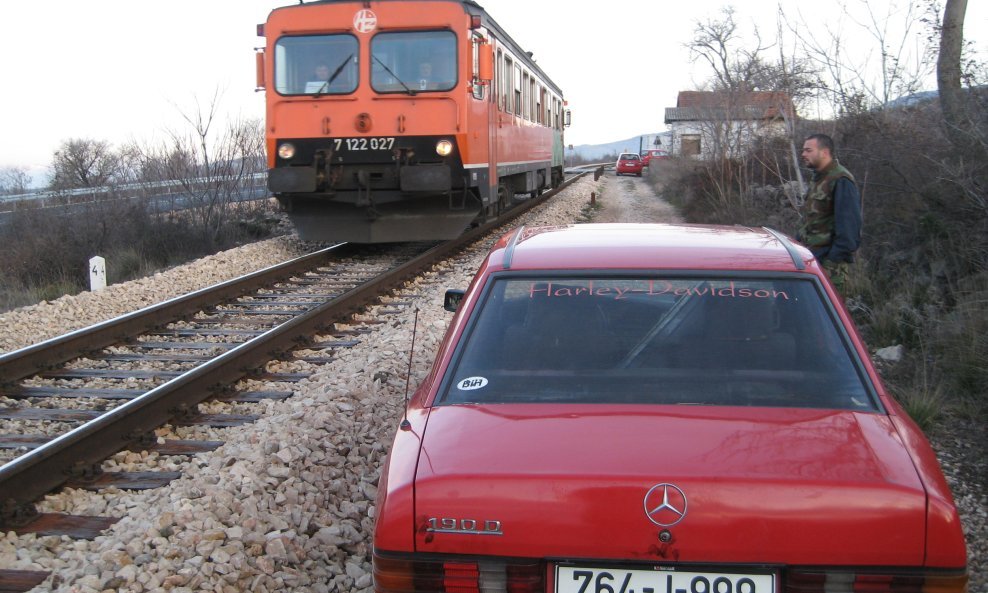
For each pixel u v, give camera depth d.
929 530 2.37
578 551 2.43
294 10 12.80
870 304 8.51
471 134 12.79
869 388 2.97
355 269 12.85
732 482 2.41
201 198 18.30
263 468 4.81
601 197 30.58
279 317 9.46
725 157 18.70
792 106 12.66
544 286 3.40
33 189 20.81
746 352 3.10
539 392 3.02
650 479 2.42
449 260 13.60
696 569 2.41
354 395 6.26
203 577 3.68
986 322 6.64
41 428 5.94
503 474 2.49
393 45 12.65
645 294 3.33
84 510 4.51
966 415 5.96
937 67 9.70
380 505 2.62
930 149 9.27
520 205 22.77
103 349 8.04
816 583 2.37
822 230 6.23
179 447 5.37
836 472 2.47
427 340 7.91
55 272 14.29
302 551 4.07
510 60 16.27
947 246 8.47
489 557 2.47
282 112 12.89
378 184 12.88
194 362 7.67
